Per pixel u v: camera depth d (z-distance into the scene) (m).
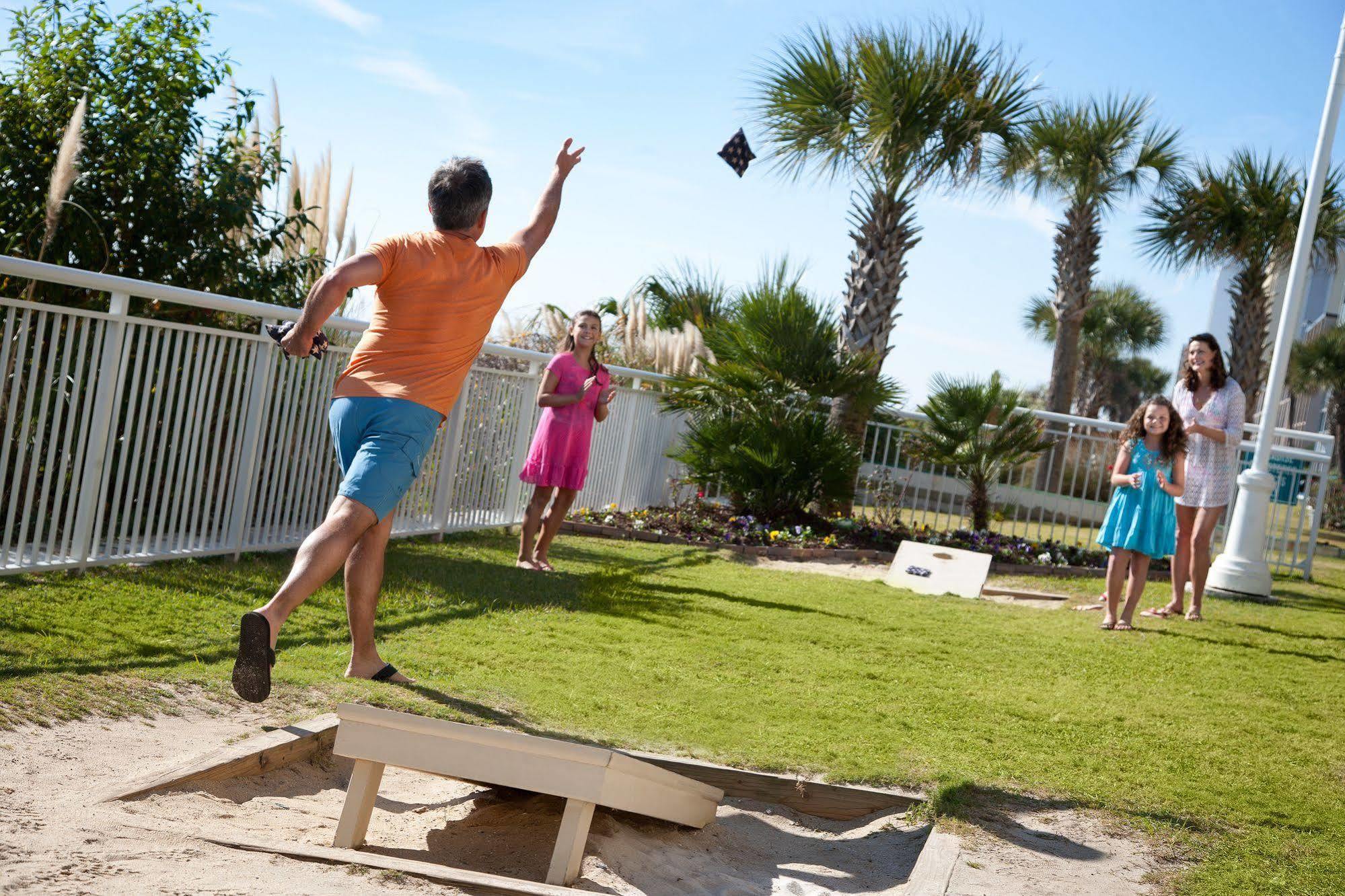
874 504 10.91
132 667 3.87
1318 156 8.69
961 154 11.16
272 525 6.48
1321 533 17.02
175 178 7.11
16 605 4.55
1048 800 3.45
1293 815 3.46
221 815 2.76
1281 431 11.00
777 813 3.48
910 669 5.25
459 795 3.40
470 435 8.34
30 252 6.61
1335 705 5.11
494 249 3.96
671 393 10.91
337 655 4.36
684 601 6.59
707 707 4.25
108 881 2.08
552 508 7.36
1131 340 34.22
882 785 3.53
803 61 11.30
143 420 5.45
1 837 2.26
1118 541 6.79
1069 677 5.34
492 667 4.52
